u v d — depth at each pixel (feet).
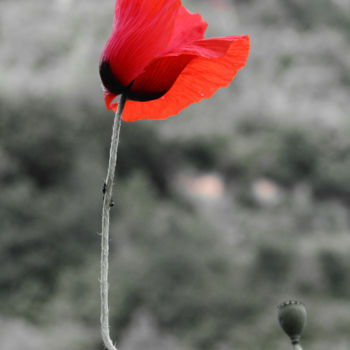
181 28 4.07
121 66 4.02
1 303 103.45
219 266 115.65
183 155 169.99
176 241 116.47
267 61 268.82
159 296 102.99
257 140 192.03
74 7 252.42
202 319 101.04
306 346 97.91
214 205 159.12
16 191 123.95
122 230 123.24
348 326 103.60
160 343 92.94
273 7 307.17
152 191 152.25
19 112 138.21
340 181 179.83
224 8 287.69
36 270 113.80
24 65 222.28
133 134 158.51
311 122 204.03
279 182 178.19
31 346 83.76
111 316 99.14
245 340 97.19
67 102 151.12
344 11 328.70
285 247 122.72
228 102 212.84
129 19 4.02
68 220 122.83
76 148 143.54
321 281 120.06
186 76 4.23
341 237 146.20
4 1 258.78
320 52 279.28
